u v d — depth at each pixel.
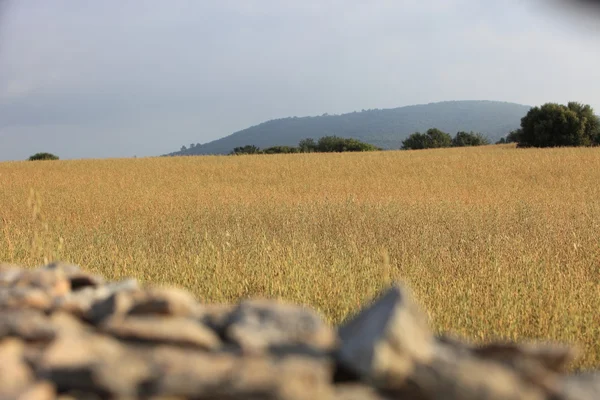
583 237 11.34
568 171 33.44
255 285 7.39
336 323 5.87
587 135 74.56
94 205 20.83
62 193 26.06
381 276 7.42
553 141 73.88
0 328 2.83
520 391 2.23
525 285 7.08
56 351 2.53
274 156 52.38
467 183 29.27
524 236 11.93
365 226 13.57
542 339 5.33
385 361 2.33
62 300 3.29
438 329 5.60
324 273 7.66
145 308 3.04
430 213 16.59
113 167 43.41
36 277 3.70
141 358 2.42
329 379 2.42
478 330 5.54
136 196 24.28
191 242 11.12
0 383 2.32
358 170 37.25
